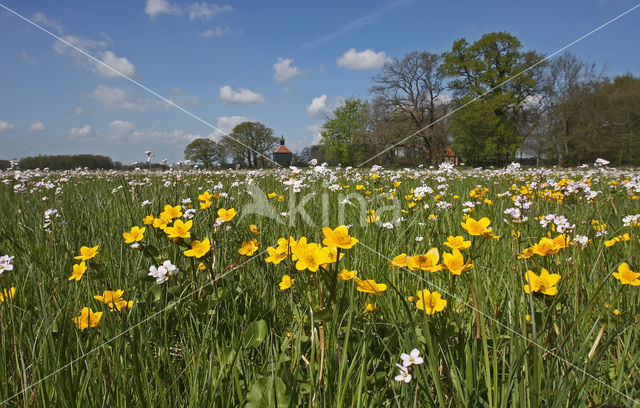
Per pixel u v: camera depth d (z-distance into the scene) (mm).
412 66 36406
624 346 1423
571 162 27375
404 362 1161
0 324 1536
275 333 1752
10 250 2746
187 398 1375
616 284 2059
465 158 41406
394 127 40750
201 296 1938
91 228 3291
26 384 1314
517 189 5059
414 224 3193
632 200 4316
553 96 29156
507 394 1187
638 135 22328
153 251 1954
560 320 1528
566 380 1229
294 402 1276
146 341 1417
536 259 2057
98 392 1313
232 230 2812
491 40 33938
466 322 1657
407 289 1919
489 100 34344
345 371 1360
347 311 1539
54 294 2039
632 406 1240
